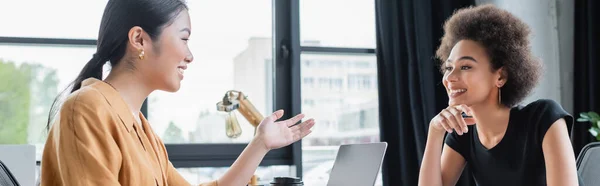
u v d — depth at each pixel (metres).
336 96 3.69
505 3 3.50
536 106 1.54
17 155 1.85
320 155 3.65
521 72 1.53
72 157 1.07
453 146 1.70
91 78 1.21
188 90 3.50
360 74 3.74
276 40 3.60
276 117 1.55
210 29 3.56
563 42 3.57
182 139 3.47
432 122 1.69
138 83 1.25
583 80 3.55
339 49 3.69
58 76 3.32
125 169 1.13
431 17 3.59
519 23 1.56
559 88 3.51
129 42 1.21
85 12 3.37
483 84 1.53
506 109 1.56
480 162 1.63
